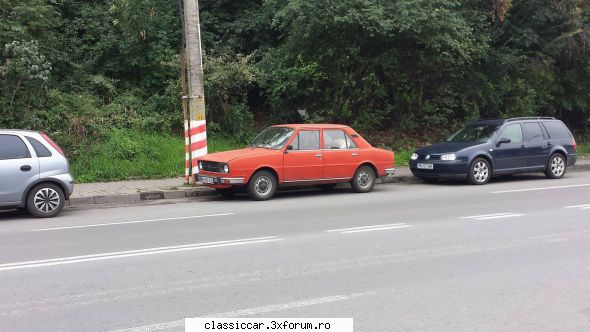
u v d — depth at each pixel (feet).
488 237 26.14
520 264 21.38
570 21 64.18
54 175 34.22
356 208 35.40
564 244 24.67
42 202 33.86
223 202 39.40
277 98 58.44
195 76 43.16
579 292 17.98
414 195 41.70
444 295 17.63
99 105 54.90
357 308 16.43
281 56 59.00
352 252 23.20
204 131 43.86
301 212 33.96
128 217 33.14
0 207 33.96
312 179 41.19
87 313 16.08
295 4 51.49
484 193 42.29
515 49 66.85
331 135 42.45
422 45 59.72
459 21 55.36
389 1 53.88
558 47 65.31
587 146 74.95
